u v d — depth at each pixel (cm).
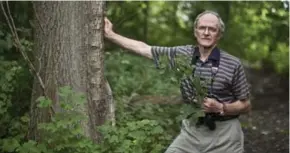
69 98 370
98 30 421
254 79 1318
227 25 972
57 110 405
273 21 878
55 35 409
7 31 481
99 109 427
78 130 371
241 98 385
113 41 437
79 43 413
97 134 425
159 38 1197
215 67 384
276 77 1288
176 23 1156
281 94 1156
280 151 636
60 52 409
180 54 397
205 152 392
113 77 699
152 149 434
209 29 384
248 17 1001
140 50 429
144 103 634
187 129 399
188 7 1062
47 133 380
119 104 539
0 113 408
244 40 1081
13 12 521
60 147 369
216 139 389
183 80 385
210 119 388
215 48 388
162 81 793
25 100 453
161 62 390
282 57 1167
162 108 618
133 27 1036
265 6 891
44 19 411
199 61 390
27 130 424
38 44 416
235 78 383
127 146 387
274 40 936
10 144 374
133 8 784
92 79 421
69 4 410
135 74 827
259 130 763
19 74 442
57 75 409
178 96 721
